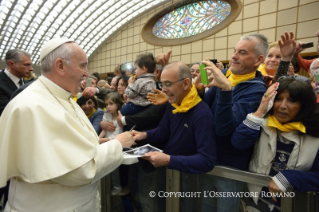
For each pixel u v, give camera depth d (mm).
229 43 9102
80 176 1021
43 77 1207
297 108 1146
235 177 1322
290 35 1609
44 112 1021
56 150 987
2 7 9430
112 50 14852
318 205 1083
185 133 1464
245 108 1333
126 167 1877
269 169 1274
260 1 8086
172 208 1614
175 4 11000
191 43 10398
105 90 3582
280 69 1682
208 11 10062
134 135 1664
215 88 1733
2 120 1122
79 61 1190
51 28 12516
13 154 1011
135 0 11500
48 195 1065
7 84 2609
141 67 1996
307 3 6992
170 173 1583
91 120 2695
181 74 1396
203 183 1506
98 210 1423
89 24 12883
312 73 1769
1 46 12289
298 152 1161
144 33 12672
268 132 1265
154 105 1843
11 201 1108
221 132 1276
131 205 1890
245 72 1508
